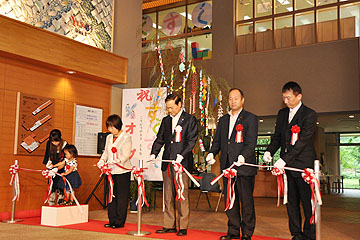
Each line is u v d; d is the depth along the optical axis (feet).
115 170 14.90
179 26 37.91
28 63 18.62
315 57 30.89
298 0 32.78
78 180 17.89
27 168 18.44
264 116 32.71
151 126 20.95
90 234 13.39
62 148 18.20
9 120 17.79
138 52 25.09
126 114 21.44
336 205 27.37
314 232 11.55
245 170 12.17
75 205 16.55
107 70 21.83
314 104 30.55
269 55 32.78
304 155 11.61
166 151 14.06
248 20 34.60
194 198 32.14
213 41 35.37
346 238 13.46
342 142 54.54
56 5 19.76
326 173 48.98
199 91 25.04
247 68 33.58
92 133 21.91
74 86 21.03
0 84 17.47
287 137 11.94
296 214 11.87
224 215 20.49
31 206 18.58
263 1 34.24
